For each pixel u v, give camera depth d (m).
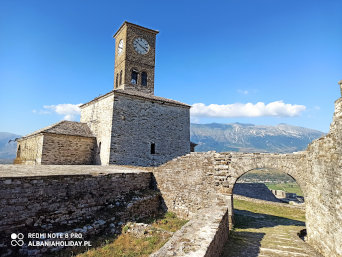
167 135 23.61
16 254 7.56
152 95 25.83
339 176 6.39
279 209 19.38
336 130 6.69
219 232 6.83
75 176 10.38
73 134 21.12
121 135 20.39
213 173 12.88
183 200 13.75
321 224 7.76
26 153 23.56
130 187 13.68
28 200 8.57
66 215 9.70
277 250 7.84
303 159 10.70
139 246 8.49
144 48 28.28
